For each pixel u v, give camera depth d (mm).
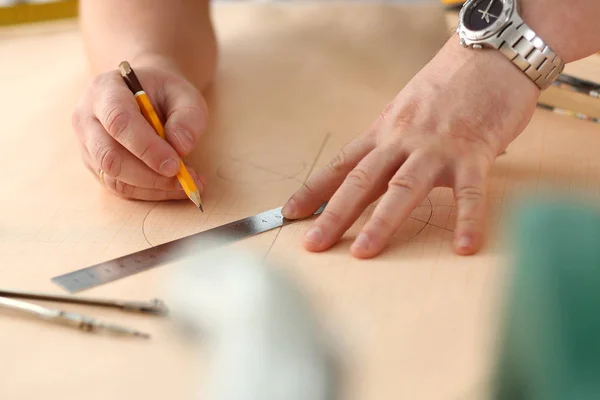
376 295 645
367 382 528
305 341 415
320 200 813
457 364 543
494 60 828
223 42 1406
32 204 863
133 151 813
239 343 417
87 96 890
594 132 1007
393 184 751
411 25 1449
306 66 1278
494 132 803
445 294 642
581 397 319
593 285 329
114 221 814
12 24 1487
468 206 736
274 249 740
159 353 572
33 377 555
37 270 715
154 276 696
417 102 828
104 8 1119
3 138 1050
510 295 348
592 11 801
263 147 999
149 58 1009
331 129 1047
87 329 604
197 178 882
